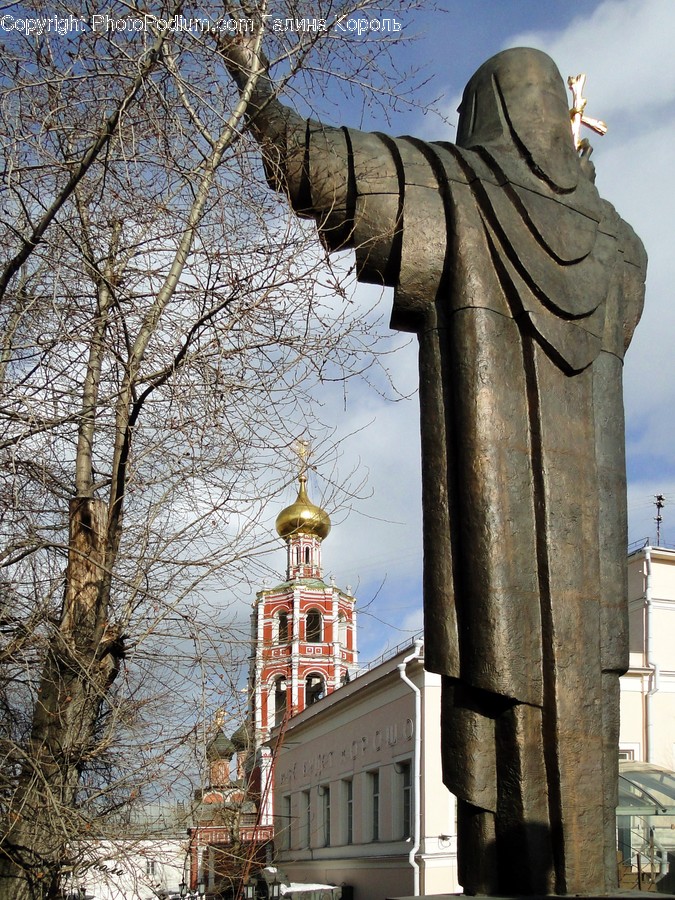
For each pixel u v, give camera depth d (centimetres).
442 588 603
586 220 661
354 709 3130
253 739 797
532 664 580
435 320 639
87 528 775
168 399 750
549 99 681
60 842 696
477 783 577
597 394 653
